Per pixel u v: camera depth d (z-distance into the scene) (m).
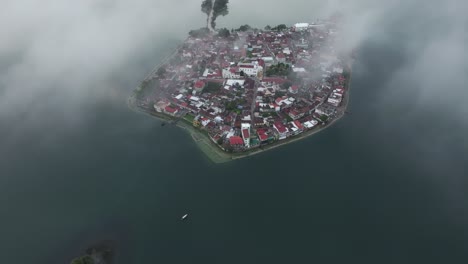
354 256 168.75
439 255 167.50
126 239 180.50
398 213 190.50
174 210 196.25
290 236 179.75
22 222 190.25
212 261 168.62
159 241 179.25
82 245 177.38
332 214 191.25
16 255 172.62
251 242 177.38
